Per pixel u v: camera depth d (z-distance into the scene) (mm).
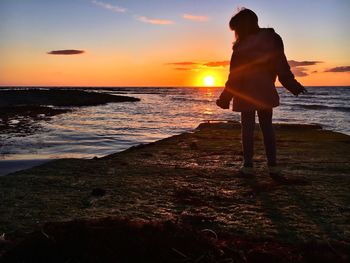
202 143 8477
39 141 13484
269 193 3963
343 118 24188
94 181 4531
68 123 20734
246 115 4652
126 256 2170
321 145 8109
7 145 12516
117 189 4156
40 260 2186
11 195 3906
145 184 4387
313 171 5145
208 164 5766
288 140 9031
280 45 4449
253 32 4531
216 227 2980
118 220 2510
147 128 18188
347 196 3820
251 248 2533
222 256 2244
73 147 12086
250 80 4465
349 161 5977
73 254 2182
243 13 4520
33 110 30859
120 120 22875
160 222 2520
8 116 25625
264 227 2973
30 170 5184
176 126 19156
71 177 4746
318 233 2846
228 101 4664
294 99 57688
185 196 3867
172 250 2207
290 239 2742
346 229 2926
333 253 2486
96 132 16406
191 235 2355
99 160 6039
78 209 3449
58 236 2303
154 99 61219
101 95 58844
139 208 3473
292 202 3637
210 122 14508
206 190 4102
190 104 44750
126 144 12805
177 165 5652
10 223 3072
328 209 3414
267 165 5180
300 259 2381
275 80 4598
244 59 4441
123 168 5371
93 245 2217
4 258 2250
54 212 3352
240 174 4832
